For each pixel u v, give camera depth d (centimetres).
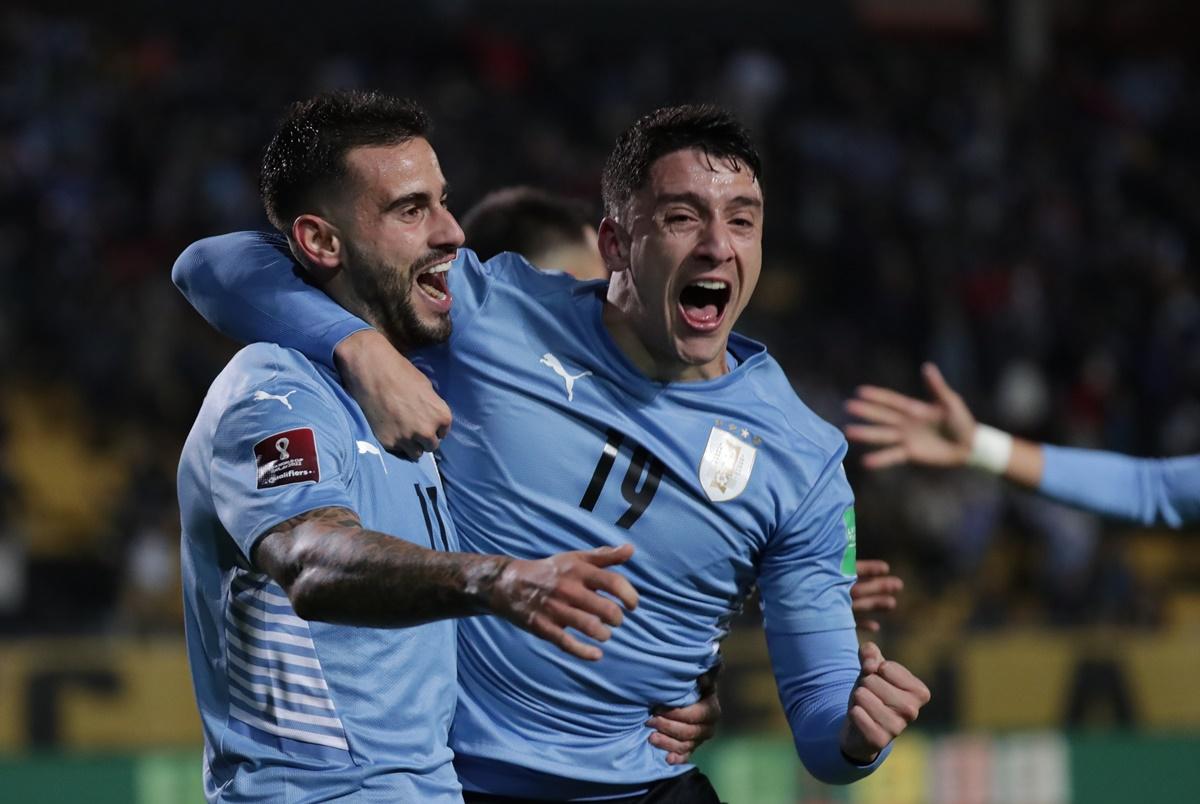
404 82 5784
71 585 3588
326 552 817
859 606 1217
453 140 5306
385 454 968
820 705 1059
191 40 5809
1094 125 6688
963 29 7456
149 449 3988
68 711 2416
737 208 1030
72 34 5341
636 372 1068
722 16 6881
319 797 901
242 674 922
